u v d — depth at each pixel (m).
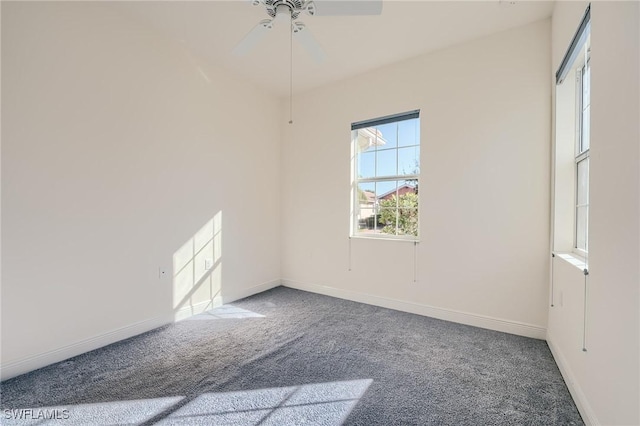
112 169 2.45
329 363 2.15
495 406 1.68
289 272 4.23
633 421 1.09
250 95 3.79
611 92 1.31
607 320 1.33
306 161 4.02
